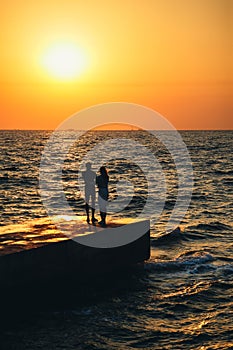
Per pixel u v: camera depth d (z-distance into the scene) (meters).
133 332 11.11
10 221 25.92
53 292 12.72
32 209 30.22
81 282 13.51
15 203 32.50
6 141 172.75
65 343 10.48
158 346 10.48
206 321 11.74
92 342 10.56
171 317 11.96
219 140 195.38
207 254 17.06
